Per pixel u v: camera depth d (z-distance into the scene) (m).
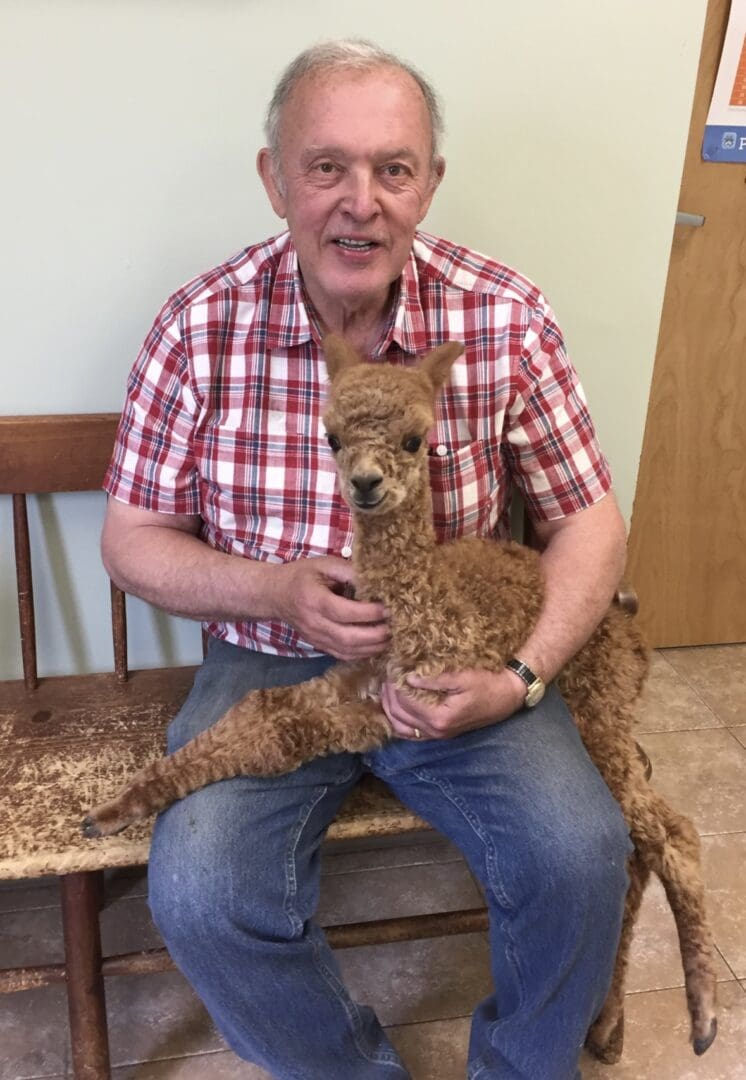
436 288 1.17
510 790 1.03
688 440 2.09
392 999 1.38
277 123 1.06
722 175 1.84
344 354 1.01
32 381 1.36
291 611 1.05
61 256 1.29
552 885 0.97
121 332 1.35
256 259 1.17
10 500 1.41
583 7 1.26
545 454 1.21
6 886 1.55
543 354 1.17
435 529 1.17
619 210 1.40
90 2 1.16
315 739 1.04
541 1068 1.04
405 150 1.01
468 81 1.29
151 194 1.28
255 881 0.99
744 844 1.67
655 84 1.32
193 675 1.43
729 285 1.94
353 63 1.00
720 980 1.40
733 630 2.34
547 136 1.33
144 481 1.20
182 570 1.15
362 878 1.59
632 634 1.24
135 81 1.22
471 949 1.47
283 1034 1.03
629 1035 1.32
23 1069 1.26
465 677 0.99
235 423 1.15
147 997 1.37
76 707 1.34
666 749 1.93
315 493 1.16
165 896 0.98
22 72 1.19
